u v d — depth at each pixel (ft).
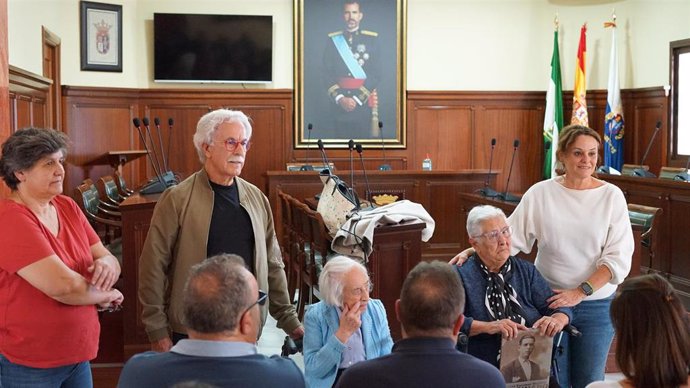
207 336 5.52
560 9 32.45
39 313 7.61
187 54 30.27
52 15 26.55
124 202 14.79
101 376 14.01
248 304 5.58
